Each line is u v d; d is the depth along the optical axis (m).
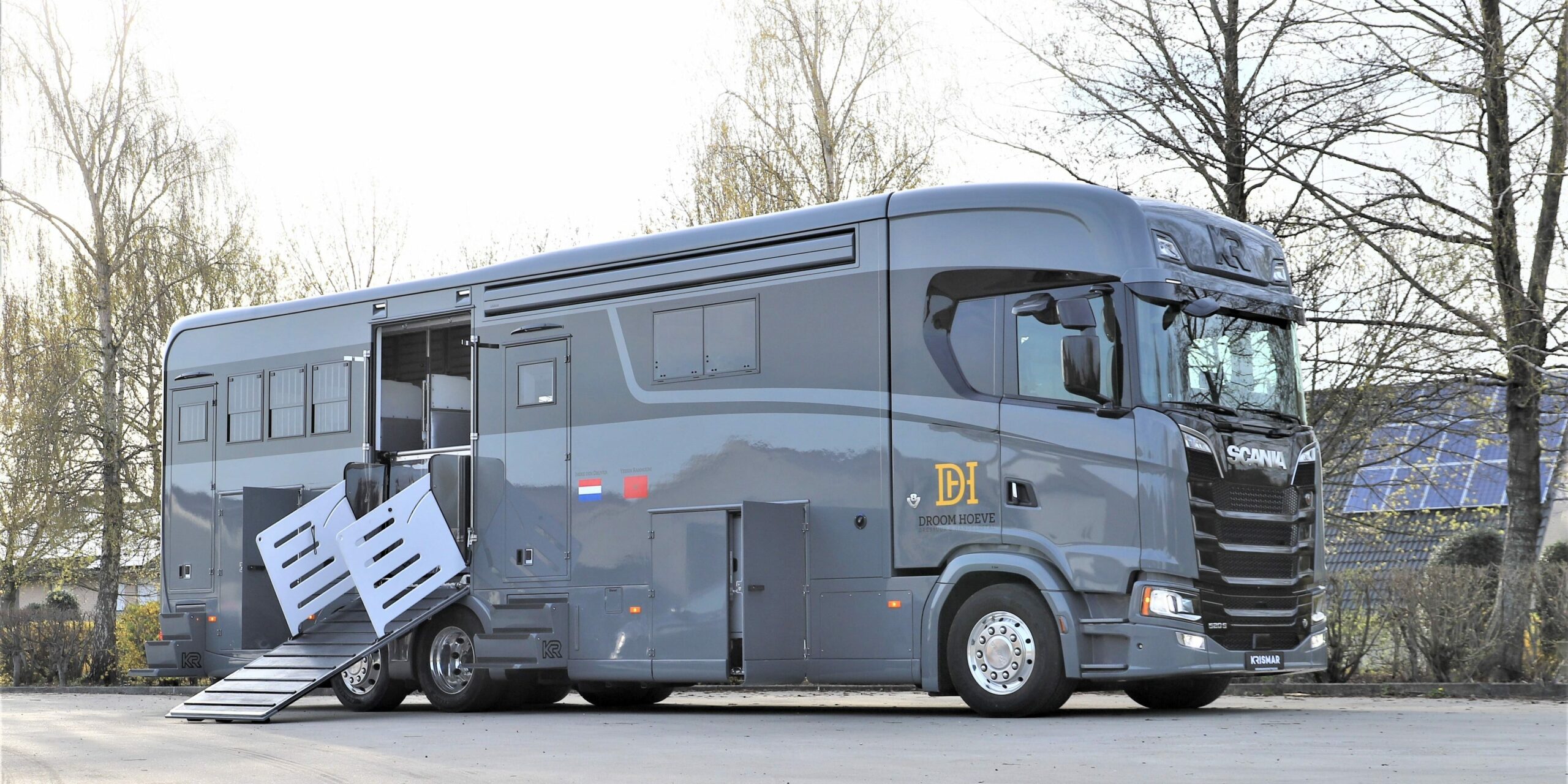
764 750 10.41
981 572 12.64
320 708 17.62
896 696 18.78
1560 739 10.10
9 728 15.41
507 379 15.74
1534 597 16.08
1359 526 18.95
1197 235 12.67
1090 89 18.83
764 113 26.72
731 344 14.02
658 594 14.12
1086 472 12.03
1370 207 17.91
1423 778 7.86
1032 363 12.38
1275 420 12.91
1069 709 13.60
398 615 15.99
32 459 31.86
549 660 14.80
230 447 18.39
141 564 32.72
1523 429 17.48
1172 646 11.65
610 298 14.99
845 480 13.14
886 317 13.07
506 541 15.53
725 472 13.88
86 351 32.66
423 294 16.72
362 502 16.81
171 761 10.84
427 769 9.71
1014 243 12.58
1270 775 8.11
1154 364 11.98
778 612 13.21
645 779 8.68
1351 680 16.84
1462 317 17.50
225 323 18.75
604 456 14.80
